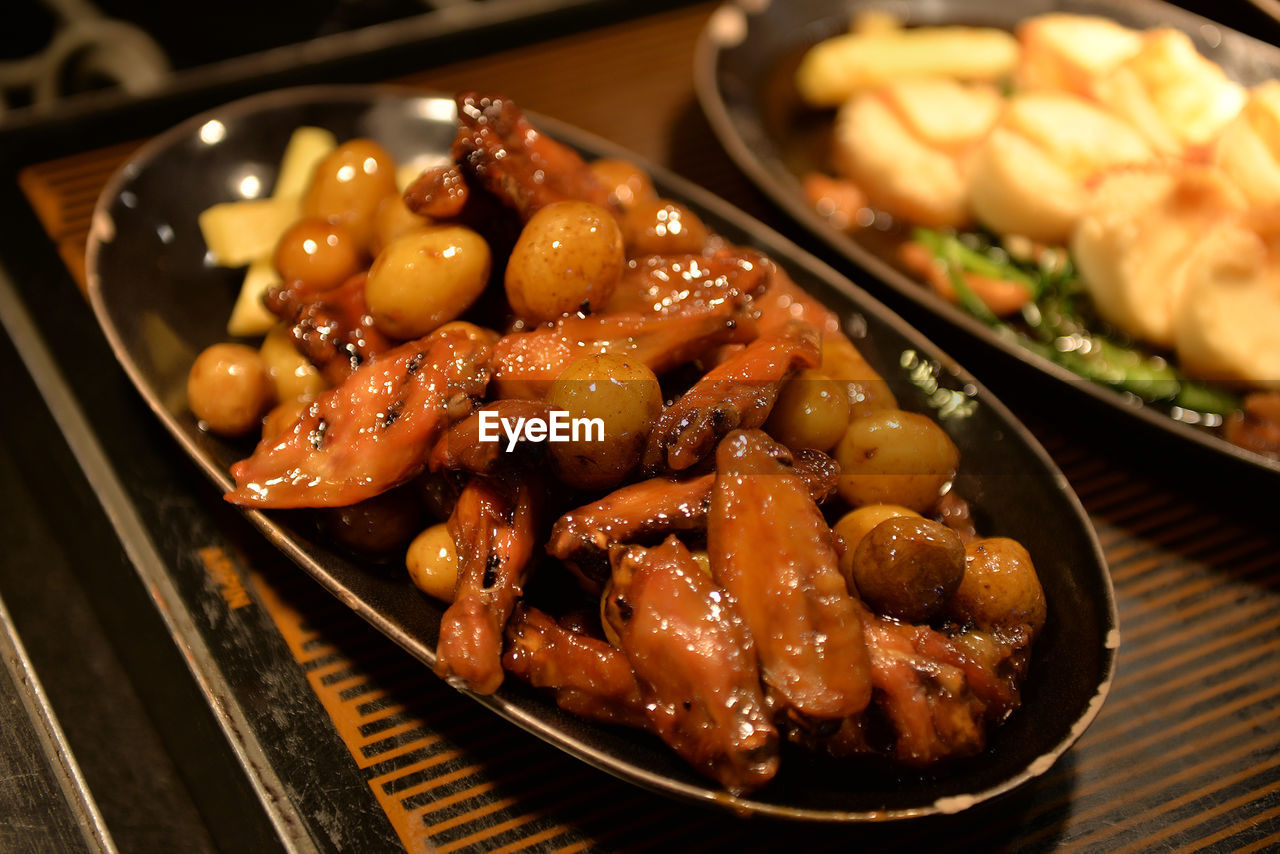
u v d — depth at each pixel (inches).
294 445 27.9
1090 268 33.2
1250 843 27.2
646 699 25.9
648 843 27.1
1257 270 31.6
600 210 28.4
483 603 26.4
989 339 31.1
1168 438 30.1
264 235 32.1
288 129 33.8
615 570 26.0
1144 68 35.2
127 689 28.8
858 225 35.6
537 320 28.4
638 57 39.2
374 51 38.0
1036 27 37.9
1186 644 29.1
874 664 25.8
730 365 27.4
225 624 28.7
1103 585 27.4
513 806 27.3
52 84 43.2
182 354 30.9
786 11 39.1
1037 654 27.5
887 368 30.4
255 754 27.4
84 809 27.2
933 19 40.2
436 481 28.1
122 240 31.3
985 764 26.1
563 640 26.5
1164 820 27.4
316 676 28.3
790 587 25.7
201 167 32.9
